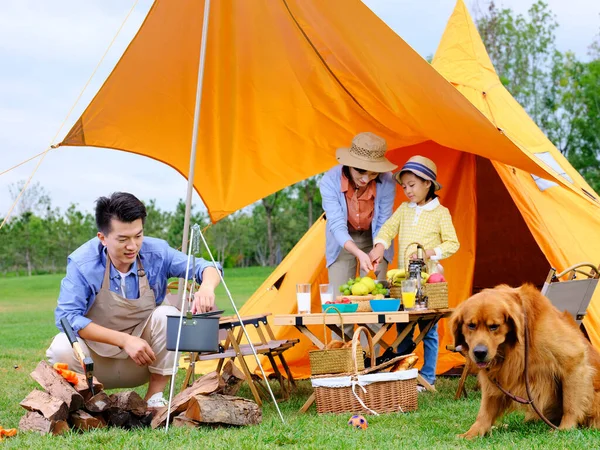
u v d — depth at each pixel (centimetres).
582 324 656
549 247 632
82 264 458
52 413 392
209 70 621
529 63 4528
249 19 577
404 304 520
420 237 595
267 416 471
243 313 752
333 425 420
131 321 471
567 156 4538
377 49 548
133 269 471
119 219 441
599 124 4334
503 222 991
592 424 400
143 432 398
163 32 571
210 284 450
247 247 5916
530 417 424
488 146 600
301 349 714
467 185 736
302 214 5853
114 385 483
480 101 752
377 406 465
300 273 734
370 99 652
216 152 705
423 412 471
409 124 668
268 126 695
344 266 632
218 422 409
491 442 375
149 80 612
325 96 670
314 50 609
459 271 728
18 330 1291
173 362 428
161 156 698
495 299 382
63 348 459
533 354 387
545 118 4562
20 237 5678
